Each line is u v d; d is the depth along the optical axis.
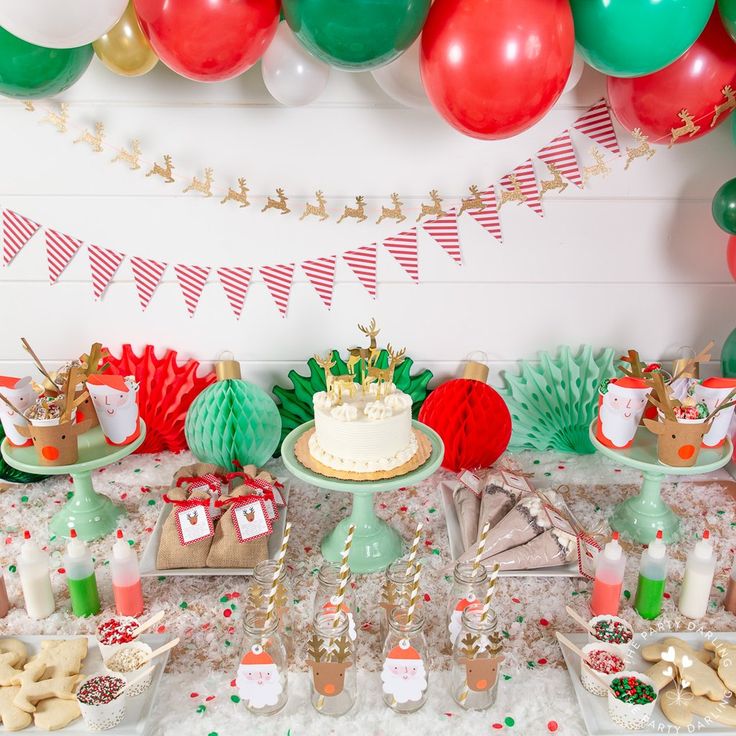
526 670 1.59
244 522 1.86
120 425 1.96
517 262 2.30
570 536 1.84
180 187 2.21
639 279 2.33
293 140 2.16
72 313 2.33
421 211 2.24
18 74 1.65
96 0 1.38
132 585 1.71
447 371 2.42
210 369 2.40
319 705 1.49
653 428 1.87
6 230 2.24
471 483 2.08
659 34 1.49
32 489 2.21
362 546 1.88
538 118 1.57
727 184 1.96
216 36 1.50
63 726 1.43
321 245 2.27
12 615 1.74
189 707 1.51
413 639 1.50
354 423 1.72
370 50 1.47
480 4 1.45
